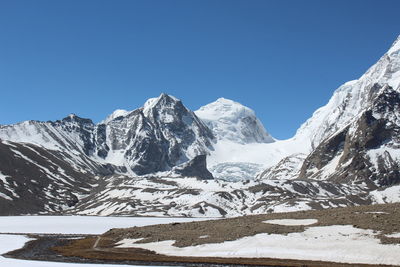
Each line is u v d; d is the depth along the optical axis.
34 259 101.94
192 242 106.81
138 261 94.44
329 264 83.88
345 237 93.56
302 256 90.12
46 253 113.38
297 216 117.50
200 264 89.31
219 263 89.38
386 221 98.88
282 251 93.44
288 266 83.38
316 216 113.88
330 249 90.12
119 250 109.94
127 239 122.56
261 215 130.50
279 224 110.50
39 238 155.38
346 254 87.44
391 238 89.62
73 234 176.50
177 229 123.56
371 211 110.88
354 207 121.56
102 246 118.81
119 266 87.19
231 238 104.56
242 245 99.31
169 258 96.00
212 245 102.44
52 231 191.88
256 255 94.00
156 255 100.81
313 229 101.06
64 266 87.19
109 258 99.38
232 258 93.44
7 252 117.81
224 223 122.38
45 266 87.31
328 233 97.06
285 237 98.88
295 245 94.50
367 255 85.69
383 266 81.00
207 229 117.12
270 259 90.75
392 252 84.88
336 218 107.38
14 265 89.00
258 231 105.88
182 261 92.31
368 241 90.12
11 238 156.75
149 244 111.81
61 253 112.44
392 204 118.62
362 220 102.06
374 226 96.69
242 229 109.88
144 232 125.38
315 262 86.19
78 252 111.19
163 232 121.69
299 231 101.00
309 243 94.06
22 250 121.25
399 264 81.44
